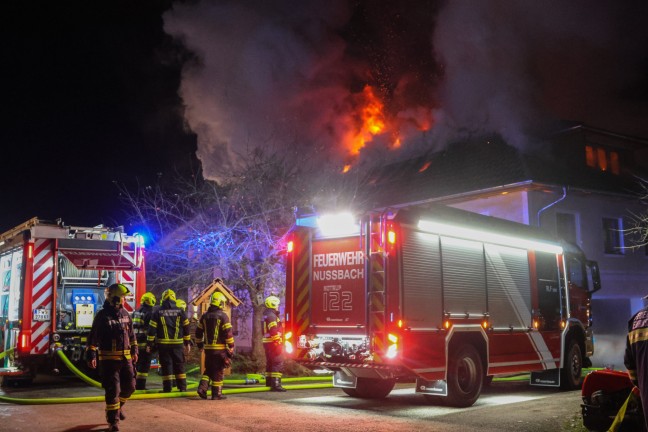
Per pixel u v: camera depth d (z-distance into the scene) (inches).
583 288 460.4
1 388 421.7
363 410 322.7
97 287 462.9
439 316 333.7
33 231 417.7
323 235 354.6
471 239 365.4
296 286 360.5
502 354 371.2
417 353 316.5
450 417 301.1
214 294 370.6
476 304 359.3
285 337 358.3
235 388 405.7
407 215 325.7
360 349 327.0
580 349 448.5
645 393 127.6
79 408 320.2
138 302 458.9
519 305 392.2
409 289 320.5
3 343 456.8
